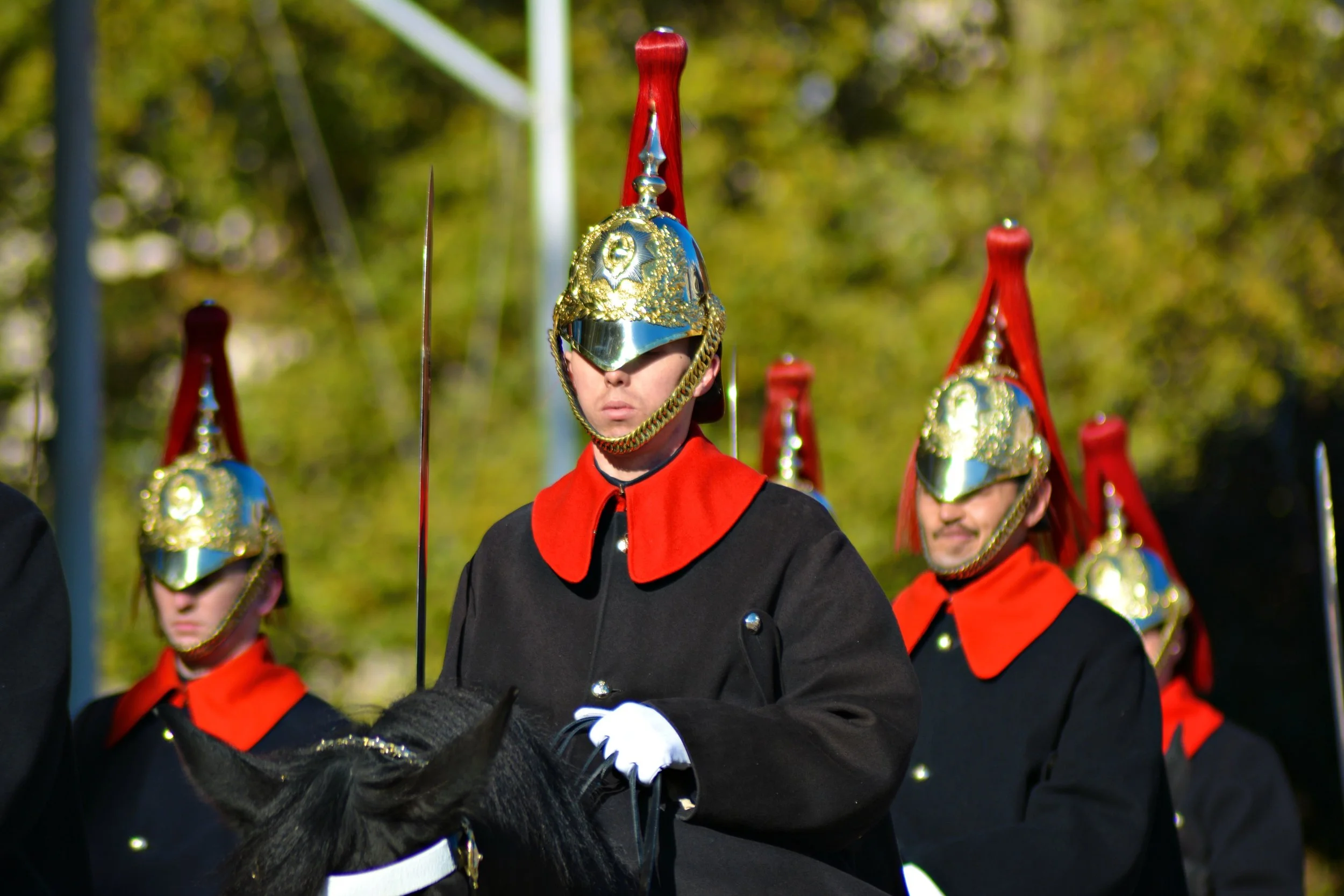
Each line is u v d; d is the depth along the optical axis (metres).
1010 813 17.59
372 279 60.25
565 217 43.28
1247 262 50.66
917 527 19.95
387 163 61.53
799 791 11.89
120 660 54.72
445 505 56.66
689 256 12.91
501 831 10.33
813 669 12.59
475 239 59.47
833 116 60.88
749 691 12.69
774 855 12.01
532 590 13.20
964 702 18.25
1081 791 17.20
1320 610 49.41
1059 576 18.73
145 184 63.28
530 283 60.00
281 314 62.50
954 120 55.88
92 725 21.45
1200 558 50.62
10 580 12.90
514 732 10.90
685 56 14.33
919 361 52.06
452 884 9.73
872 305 54.12
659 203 14.16
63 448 32.50
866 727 12.22
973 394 19.02
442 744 10.39
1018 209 54.06
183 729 10.27
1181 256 49.81
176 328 62.88
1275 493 50.62
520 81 60.53
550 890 10.51
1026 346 19.59
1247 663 49.88
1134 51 51.44
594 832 11.16
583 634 12.96
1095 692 17.80
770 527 13.01
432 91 61.88
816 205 55.75
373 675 57.66
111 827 20.58
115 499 58.09
